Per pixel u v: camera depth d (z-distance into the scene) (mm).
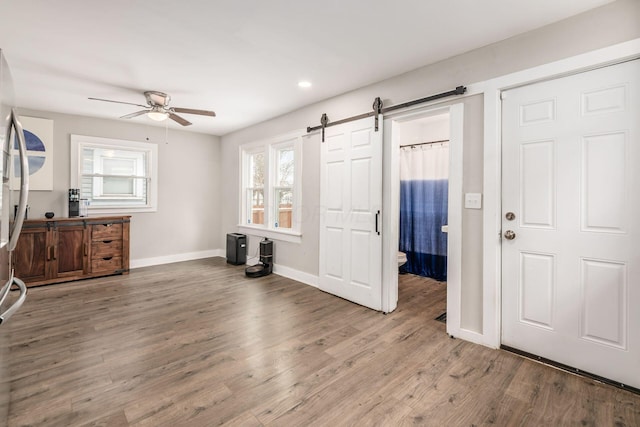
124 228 4492
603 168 1933
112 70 2918
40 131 4164
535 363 2150
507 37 2275
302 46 2461
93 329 2639
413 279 4402
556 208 2109
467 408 1693
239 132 5383
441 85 2668
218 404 1701
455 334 2562
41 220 3820
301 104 3943
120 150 4887
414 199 4730
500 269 2355
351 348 2357
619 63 1867
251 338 2510
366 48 2480
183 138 5480
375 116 3119
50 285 3902
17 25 2164
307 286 3977
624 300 1872
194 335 2551
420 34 2266
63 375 1954
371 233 3191
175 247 5430
